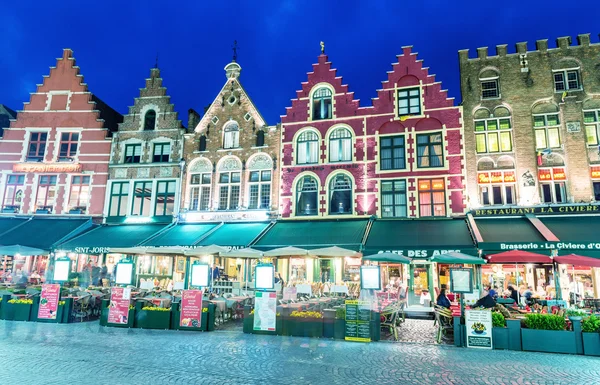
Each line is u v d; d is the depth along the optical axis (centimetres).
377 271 1288
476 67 2341
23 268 2684
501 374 875
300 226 2305
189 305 1440
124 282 1512
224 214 2531
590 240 1662
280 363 949
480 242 1758
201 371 871
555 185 2125
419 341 1262
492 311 1274
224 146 2658
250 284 2303
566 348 1099
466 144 2253
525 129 2198
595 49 2202
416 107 2400
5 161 2855
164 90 2844
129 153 2805
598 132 2123
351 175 2386
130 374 839
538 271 2066
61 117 2895
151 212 2659
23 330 1361
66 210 2738
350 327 1266
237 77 2744
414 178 2294
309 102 2561
